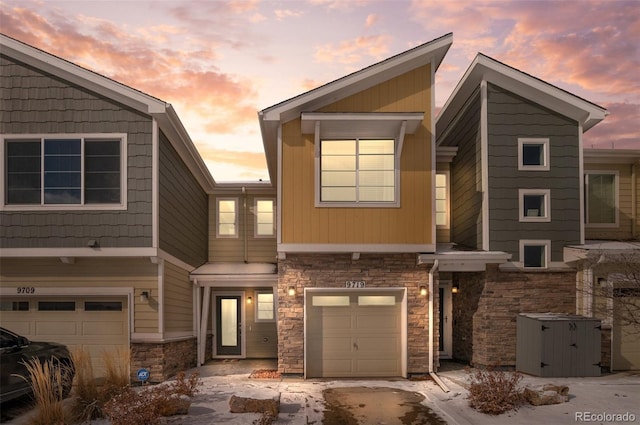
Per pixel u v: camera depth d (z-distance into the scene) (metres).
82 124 11.17
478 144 12.83
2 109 11.14
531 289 12.15
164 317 11.48
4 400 8.32
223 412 8.55
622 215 14.95
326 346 11.83
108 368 9.00
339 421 8.37
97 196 11.15
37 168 11.15
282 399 9.63
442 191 14.78
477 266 11.97
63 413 7.86
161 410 8.25
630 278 11.57
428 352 11.73
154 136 11.17
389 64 11.63
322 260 11.79
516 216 12.39
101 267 11.34
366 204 11.62
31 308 11.52
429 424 8.22
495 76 12.51
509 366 11.93
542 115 12.63
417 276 11.83
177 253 12.85
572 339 11.30
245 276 14.27
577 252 11.83
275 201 16.61
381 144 11.94
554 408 8.95
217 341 15.57
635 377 11.34
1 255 10.88
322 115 11.12
